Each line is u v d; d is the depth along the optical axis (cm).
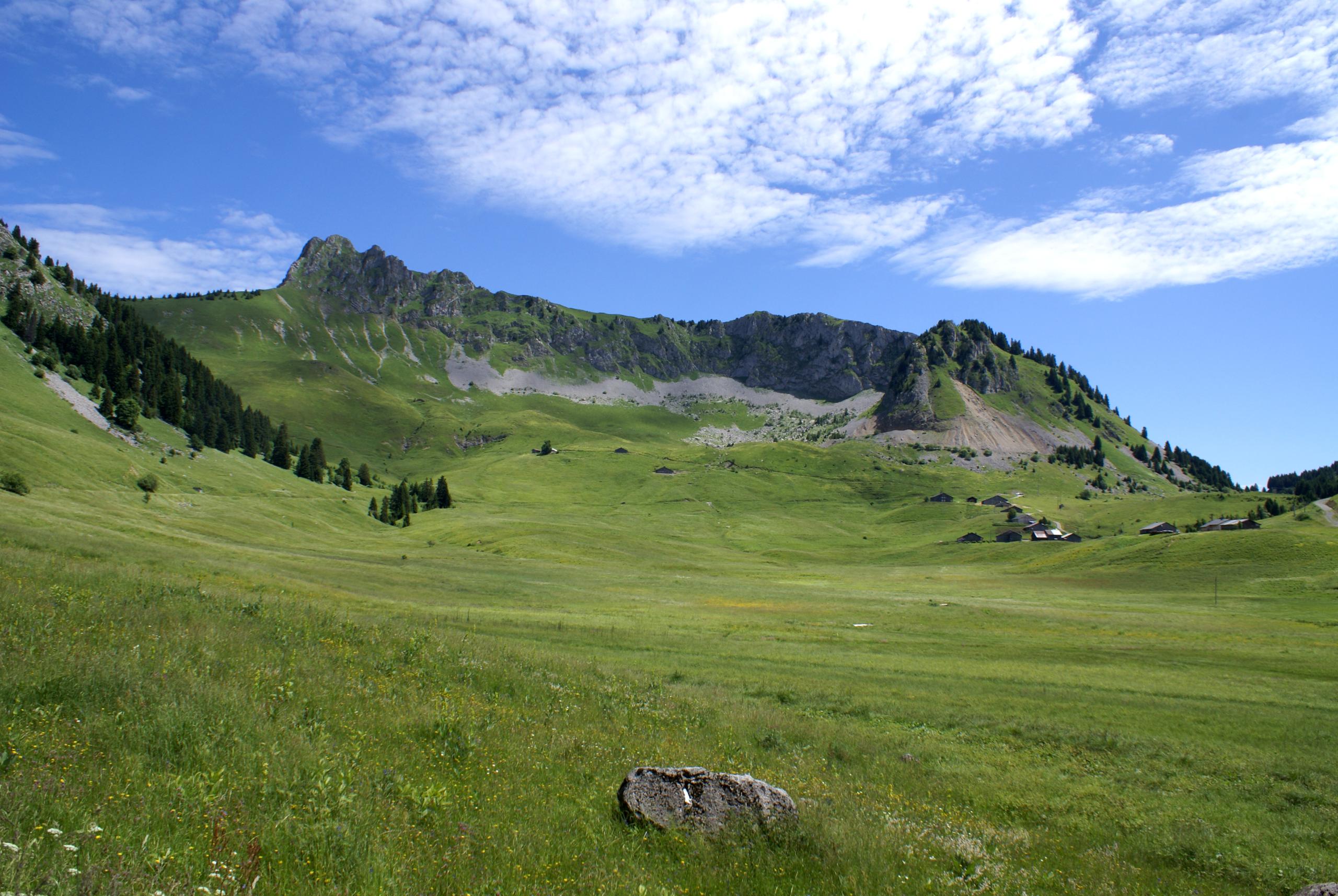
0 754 939
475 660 2556
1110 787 2116
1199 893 1398
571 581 8950
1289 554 10994
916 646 4888
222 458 17425
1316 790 2136
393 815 1029
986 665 4231
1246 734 2736
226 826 882
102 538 5641
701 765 1775
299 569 6762
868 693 3325
